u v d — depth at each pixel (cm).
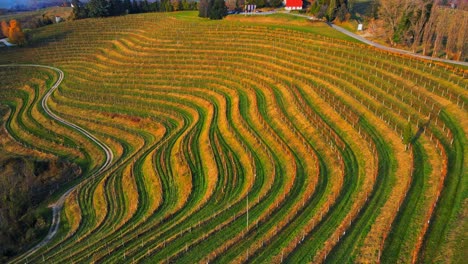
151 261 3822
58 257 4550
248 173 5309
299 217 4000
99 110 8806
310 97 6719
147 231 4525
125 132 7956
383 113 5647
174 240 4081
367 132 5275
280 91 7306
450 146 4578
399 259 3152
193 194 5238
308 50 8488
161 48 10662
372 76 6794
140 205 5409
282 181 4834
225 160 5722
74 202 5956
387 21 8362
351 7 11131
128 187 5938
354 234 3534
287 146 5572
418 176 4169
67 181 6769
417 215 3594
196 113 7744
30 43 12719
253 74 8306
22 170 6981
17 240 5244
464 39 6950
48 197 6338
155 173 5984
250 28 10369
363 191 4141
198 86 8638
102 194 5903
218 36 10419
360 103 6056
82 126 8475
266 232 3891
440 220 3478
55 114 9081
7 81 10862
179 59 9894
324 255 3347
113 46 11788
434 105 5534
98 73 10406
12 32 12362
